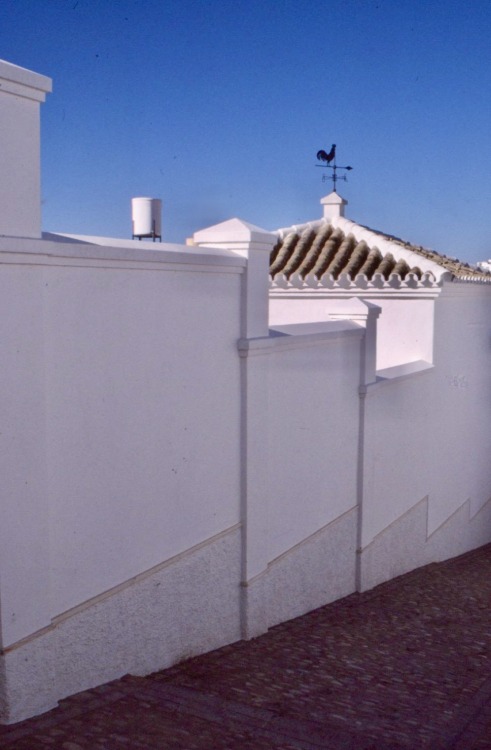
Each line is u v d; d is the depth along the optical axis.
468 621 9.29
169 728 4.95
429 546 12.73
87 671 5.50
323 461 8.95
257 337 7.36
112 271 5.54
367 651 7.66
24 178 4.74
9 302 4.63
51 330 5.03
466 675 7.19
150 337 5.98
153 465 6.11
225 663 6.71
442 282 11.84
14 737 4.52
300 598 8.69
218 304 6.83
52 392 5.07
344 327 9.27
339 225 14.73
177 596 6.51
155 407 6.09
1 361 4.59
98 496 5.54
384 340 12.40
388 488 10.82
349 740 5.26
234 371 7.15
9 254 4.57
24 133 4.71
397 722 5.78
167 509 6.32
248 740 4.98
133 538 5.93
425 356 12.13
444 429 12.99
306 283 12.73
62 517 5.21
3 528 4.67
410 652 7.79
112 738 4.66
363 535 9.97
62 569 5.24
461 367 13.57
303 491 8.55
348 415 9.48
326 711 5.81
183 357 6.40
